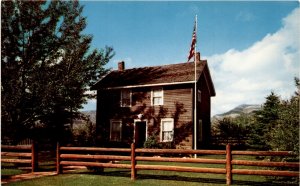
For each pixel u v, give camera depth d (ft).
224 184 35.86
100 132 93.30
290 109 36.14
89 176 41.52
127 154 73.51
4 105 66.49
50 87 69.26
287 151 34.09
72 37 80.07
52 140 77.92
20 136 74.33
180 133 80.94
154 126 85.20
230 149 35.83
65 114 77.92
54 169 48.70
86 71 82.84
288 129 35.91
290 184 35.96
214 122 116.47
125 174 43.75
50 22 76.18
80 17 81.76
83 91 82.84
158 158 38.78
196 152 37.35
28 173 44.62
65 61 76.33
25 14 73.51
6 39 72.28
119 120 90.94
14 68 69.97
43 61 76.23
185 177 40.91
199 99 87.71
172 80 83.20
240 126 99.96
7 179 39.52
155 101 86.89
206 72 95.04
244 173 35.14
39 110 72.33
